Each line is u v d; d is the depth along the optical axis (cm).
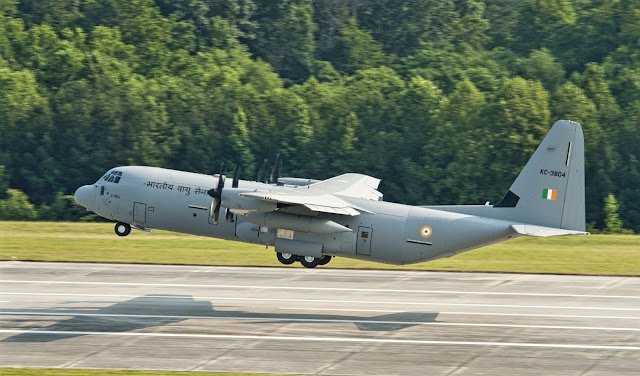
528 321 11838
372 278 15112
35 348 10031
